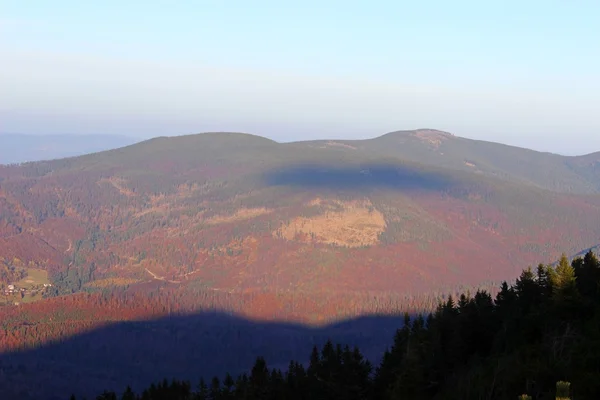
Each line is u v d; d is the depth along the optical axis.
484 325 65.81
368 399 70.69
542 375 38.06
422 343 65.62
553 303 56.88
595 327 46.09
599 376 35.16
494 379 42.34
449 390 53.66
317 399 70.00
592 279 65.38
